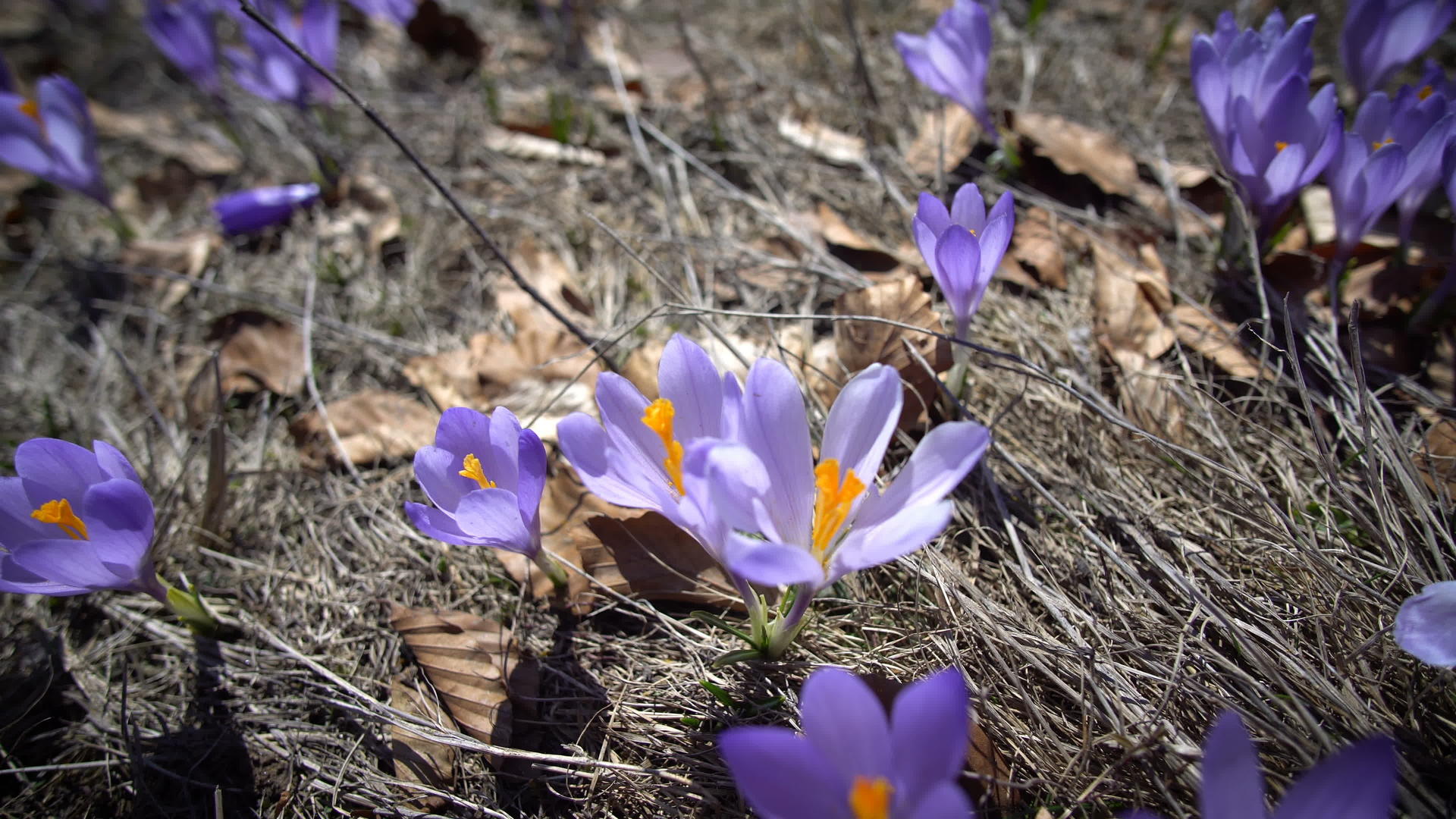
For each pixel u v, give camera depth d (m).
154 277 0.32
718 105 0.35
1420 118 0.22
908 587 0.20
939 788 0.12
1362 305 0.24
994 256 0.20
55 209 0.36
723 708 0.19
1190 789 0.16
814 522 0.16
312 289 0.29
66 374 0.30
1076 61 0.36
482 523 0.18
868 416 0.16
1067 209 0.29
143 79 0.43
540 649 0.21
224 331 0.29
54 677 0.22
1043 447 0.23
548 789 0.18
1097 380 0.24
